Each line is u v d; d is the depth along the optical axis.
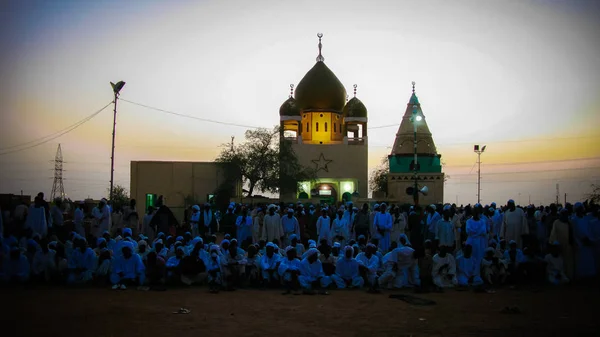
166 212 20.38
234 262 14.07
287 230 19.28
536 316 10.43
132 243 15.64
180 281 14.34
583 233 15.19
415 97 56.12
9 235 15.57
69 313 10.49
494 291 13.48
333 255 15.01
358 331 9.17
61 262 14.20
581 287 14.30
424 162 53.44
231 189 45.81
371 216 19.36
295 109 59.69
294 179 50.75
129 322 9.73
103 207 19.81
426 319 10.12
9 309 10.86
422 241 18.80
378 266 14.31
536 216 20.80
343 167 56.75
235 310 10.91
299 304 11.63
